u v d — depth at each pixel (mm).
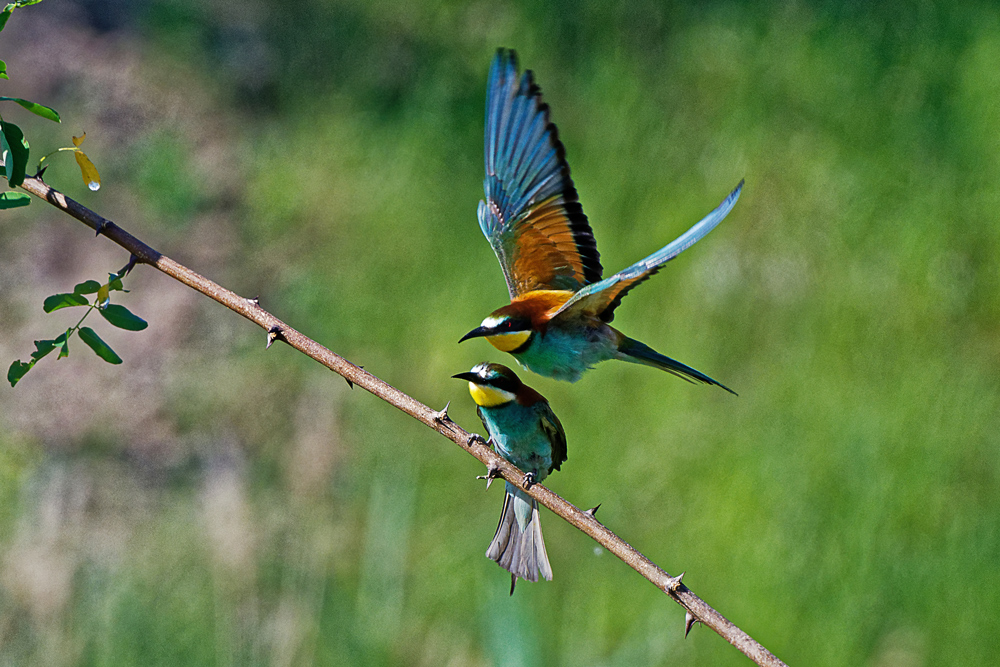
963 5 15383
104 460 10641
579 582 9336
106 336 12172
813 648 8969
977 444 10289
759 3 15789
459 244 13289
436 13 16672
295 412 11281
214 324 12461
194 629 8734
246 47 16391
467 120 15062
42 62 15805
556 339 5512
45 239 13594
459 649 8805
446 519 9961
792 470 10102
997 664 8859
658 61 15164
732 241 12484
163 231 13961
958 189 12859
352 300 12703
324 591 9070
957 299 11742
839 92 14297
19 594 8922
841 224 12539
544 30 15930
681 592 4762
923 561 9438
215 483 10219
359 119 15383
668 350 11383
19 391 11367
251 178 14703
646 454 10391
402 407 5207
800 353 11273
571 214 5840
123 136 15094
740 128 13898
